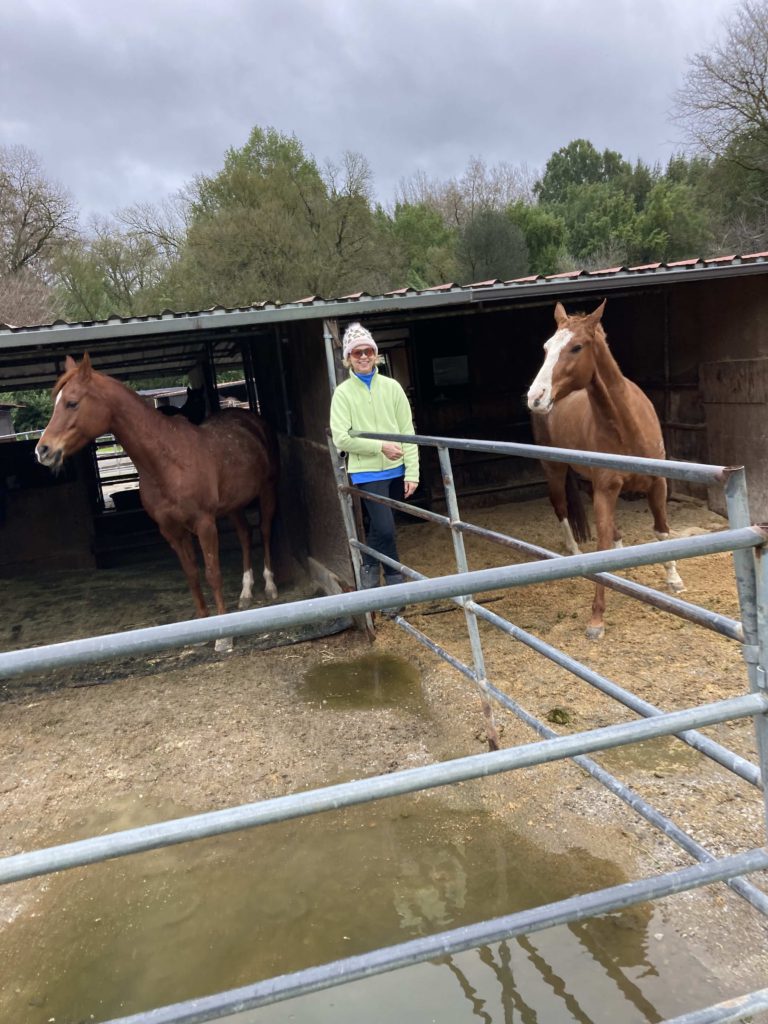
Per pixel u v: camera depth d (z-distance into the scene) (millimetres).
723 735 2859
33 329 3855
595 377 3844
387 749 3184
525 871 2309
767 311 5391
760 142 20438
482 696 2914
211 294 25125
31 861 942
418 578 3150
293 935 2178
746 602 1173
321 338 4578
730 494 1146
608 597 4547
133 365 8867
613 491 4062
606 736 1146
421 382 7629
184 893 2418
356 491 4121
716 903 2033
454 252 30250
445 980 1956
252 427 5641
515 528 6707
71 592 7023
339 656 4309
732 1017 1146
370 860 2475
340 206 27016
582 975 1893
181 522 4805
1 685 4348
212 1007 988
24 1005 2027
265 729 3498
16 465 7945
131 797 3037
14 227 25109
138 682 4238
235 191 27438
